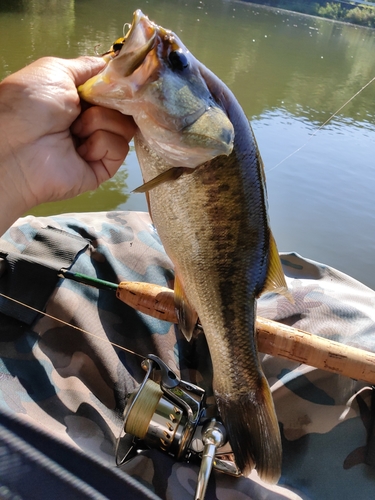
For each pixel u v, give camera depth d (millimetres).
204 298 302
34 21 2654
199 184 274
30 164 229
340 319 415
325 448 336
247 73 2455
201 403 310
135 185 1012
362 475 320
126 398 328
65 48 2156
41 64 232
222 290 302
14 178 229
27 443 178
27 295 356
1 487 167
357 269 836
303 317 418
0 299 346
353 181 1201
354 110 2066
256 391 312
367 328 406
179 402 303
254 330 317
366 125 1814
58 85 230
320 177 1202
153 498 193
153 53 235
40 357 336
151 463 295
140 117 242
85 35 2529
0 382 308
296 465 330
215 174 273
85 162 252
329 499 310
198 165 260
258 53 3088
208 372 392
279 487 307
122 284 361
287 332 336
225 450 314
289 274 507
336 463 327
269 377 380
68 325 351
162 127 242
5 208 232
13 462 173
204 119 246
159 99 237
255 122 1628
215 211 281
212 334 312
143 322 389
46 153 232
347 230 961
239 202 283
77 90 241
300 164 1270
